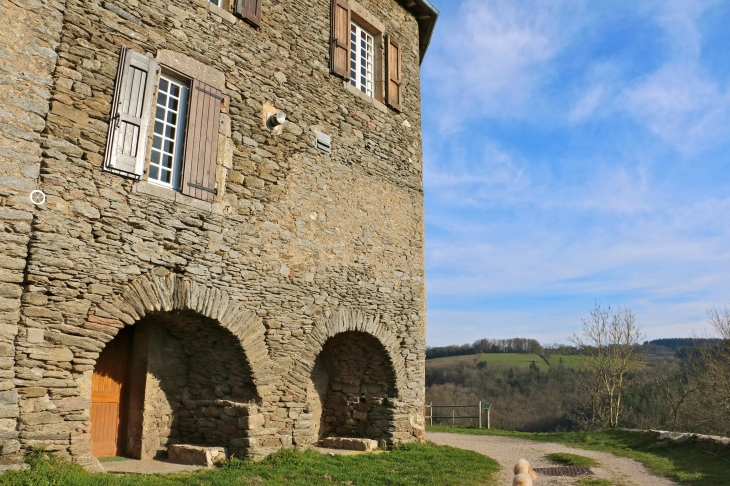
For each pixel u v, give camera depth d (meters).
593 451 10.70
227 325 7.21
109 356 7.28
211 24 7.63
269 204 8.03
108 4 6.49
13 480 4.69
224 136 7.58
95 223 6.07
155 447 7.35
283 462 7.15
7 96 5.55
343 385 10.20
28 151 5.65
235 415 7.40
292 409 7.96
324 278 8.72
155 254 6.56
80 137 6.05
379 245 9.91
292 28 8.88
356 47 10.56
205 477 6.09
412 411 10.07
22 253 5.51
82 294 5.89
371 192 9.91
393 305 10.02
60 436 5.52
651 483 7.37
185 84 7.35
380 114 10.41
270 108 8.29
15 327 5.39
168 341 7.68
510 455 10.12
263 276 7.79
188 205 6.98
